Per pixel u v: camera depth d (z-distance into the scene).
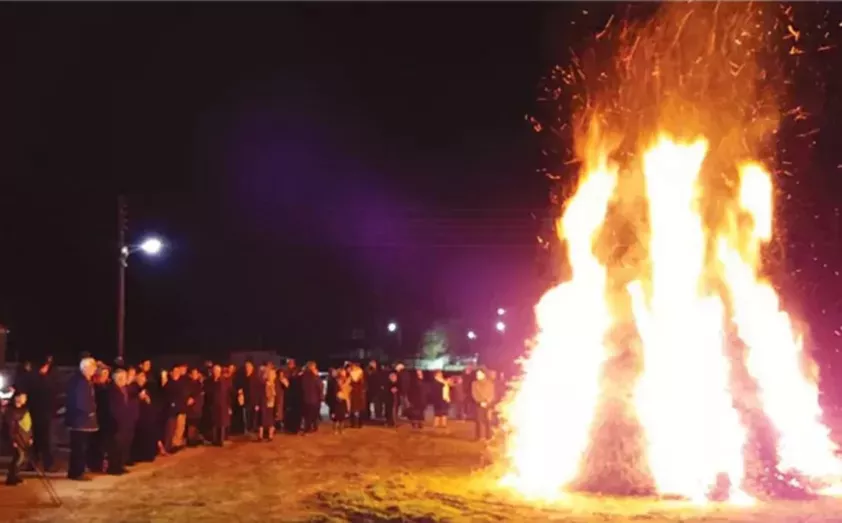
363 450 18.70
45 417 15.35
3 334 21.92
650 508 11.20
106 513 11.30
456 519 10.54
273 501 12.14
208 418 19.62
